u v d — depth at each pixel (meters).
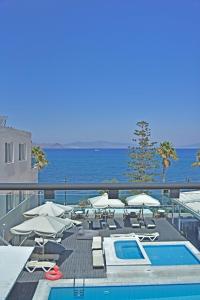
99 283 11.45
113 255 14.37
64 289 11.07
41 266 11.62
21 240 13.48
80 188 3.06
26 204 14.20
